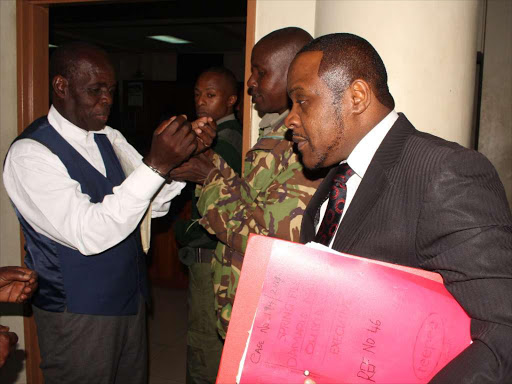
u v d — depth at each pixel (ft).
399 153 2.69
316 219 3.32
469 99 5.04
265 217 3.85
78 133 5.11
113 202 4.56
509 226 2.25
